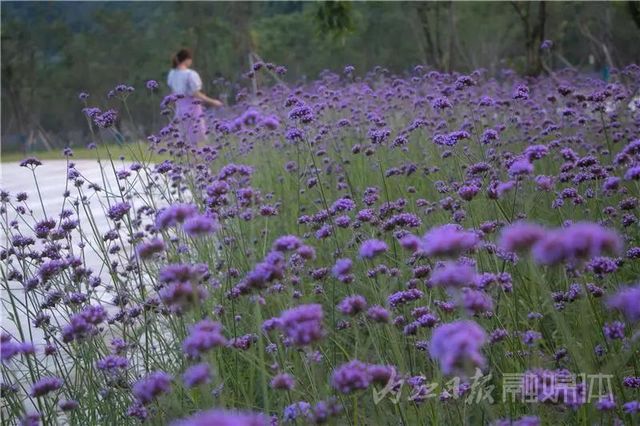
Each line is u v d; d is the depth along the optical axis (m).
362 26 30.12
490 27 24.80
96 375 3.62
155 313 4.03
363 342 4.15
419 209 5.27
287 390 2.84
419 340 3.46
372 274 3.71
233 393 3.31
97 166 15.80
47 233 4.30
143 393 2.66
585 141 7.15
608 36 15.00
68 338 3.09
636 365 3.16
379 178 6.46
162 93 38.97
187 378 2.53
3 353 2.78
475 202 4.83
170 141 8.08
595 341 3.43
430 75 8.88
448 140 4.67
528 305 3.86
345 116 9.14
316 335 2.42
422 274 3.39
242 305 4.29
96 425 3.40
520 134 7.25
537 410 2.91
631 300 2.29
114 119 5.76
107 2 41.03
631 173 3.49
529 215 4.53
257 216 5.85
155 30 40.28
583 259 2.13
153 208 5.68
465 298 2.43
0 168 18.33
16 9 40.28
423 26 20.41
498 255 3.65
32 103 39.25
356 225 4.55
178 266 2.75
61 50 40.69
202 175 6.86
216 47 36.97
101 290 5.88
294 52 33.00
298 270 4.36
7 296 6.13
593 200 4.90
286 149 7.98
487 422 3.14
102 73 40.59
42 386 2.98
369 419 3.26
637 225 4.34
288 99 5.12
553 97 6.79
